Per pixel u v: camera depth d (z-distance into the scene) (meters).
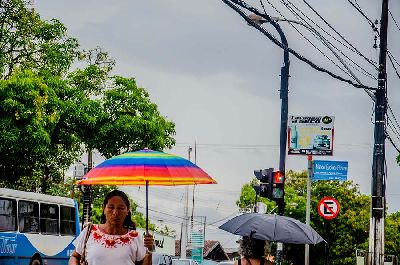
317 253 57.19
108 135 34.25
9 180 32.22
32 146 30.27
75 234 28.80
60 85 33.50
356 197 57.19
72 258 7.32
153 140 35.09
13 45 34.19
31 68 34.22
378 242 24.33
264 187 23.28
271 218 9.83
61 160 35.66
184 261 34.56
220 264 30.95
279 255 23.72
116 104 34.72
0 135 29.58
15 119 29.91
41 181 36.03
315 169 25.30
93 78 35.69
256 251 8.64
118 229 7.36
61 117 33.06
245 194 68.69
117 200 7.36
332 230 56.91
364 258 24.44
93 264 7.21
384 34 24.75
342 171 25.31
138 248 7.33
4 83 29.83
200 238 73.94
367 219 56.38
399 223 62.72
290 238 9.63
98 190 47.72
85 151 35.78
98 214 56.03
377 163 24.53
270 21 19.64
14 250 24.80
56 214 27.64
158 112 35.84
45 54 34.62
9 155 30.78
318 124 25.69
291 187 60.75
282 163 23.52
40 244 26.34
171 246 72.88
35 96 30.06
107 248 7.23
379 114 24.59
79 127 33.72
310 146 25.66
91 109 33.78
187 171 8.75
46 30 34.72
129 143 34.81
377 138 24.59
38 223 26.36
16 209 25.05
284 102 23.55
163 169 8.62
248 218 9.91
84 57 36.03
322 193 57.81
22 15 34.22
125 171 8.58
